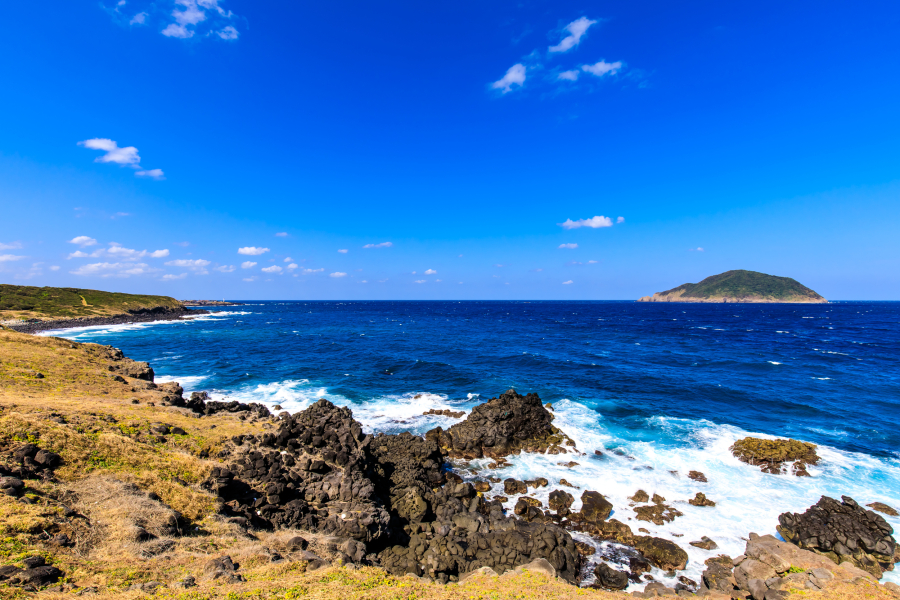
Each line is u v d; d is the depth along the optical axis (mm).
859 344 81688
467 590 13117
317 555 14695
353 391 45375
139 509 14195
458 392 45531
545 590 13438
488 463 29281
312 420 27297
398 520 21250
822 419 36125
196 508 15797
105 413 22469
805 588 13398
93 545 11844
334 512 18672
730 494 24625
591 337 94562
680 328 118062
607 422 36094
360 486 19906
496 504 23609
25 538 11062
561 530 19797
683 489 25297
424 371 55344
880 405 39875
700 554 19859
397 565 16906
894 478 25625
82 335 86500
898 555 18578
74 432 18219
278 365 58500
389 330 111062
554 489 25594
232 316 167125
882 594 12695
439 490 24672
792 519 20922
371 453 26766
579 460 29359
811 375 52844
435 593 12336
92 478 15570
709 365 59625
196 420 25953
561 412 38594
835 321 147750
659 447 31031
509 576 14828
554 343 83750
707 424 35344
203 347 73938
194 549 13016
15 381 26984
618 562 19438
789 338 92500
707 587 17734
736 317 170875
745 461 28531
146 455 18422
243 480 19266
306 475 20781
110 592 9766
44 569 9812
